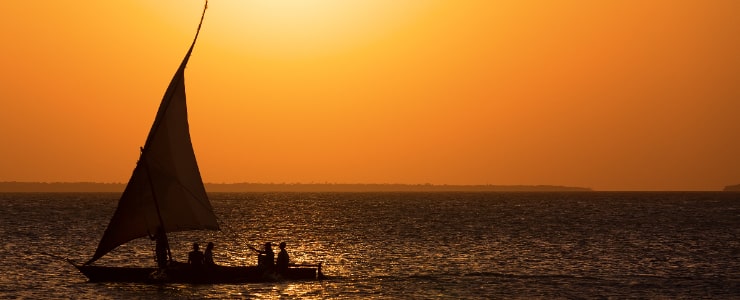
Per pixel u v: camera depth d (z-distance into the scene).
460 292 155.88
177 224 162.38
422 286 163.00
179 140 162.75
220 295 147.38
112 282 158.88
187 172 163.38
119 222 157.75
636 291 158.75
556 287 163.50
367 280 170.75
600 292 157.38
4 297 146.12
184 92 163.12
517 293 155.50
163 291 151.25
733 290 160.50
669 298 150.12
